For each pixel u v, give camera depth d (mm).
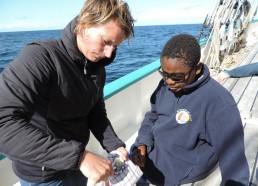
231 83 3459
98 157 1070
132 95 3080
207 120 1386
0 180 1872
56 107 1231
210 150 1509
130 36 1181
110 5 1062
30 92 1033
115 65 17922
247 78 3613
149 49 29219
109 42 1128
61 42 1221
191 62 1298
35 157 998
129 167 1429
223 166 1360
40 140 989
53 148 998
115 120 2873
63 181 1430
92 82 1356
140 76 3059
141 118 3248
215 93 1352
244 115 2584
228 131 1316
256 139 2246
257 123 2467
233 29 5336
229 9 4773
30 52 1090
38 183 1343
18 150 985
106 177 1068
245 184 1314
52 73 1140
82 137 1472
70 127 1345
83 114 1387
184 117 1448
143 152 1688
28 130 988
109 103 2699
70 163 1013
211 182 1766
